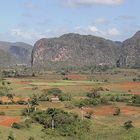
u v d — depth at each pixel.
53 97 128.00
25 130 70.56
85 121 81.62
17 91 143.62
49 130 73.44
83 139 69.88
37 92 141.88
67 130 73.75
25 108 97.06
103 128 78.88
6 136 61.97
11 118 81.88
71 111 99.88
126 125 81.19
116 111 102.00
